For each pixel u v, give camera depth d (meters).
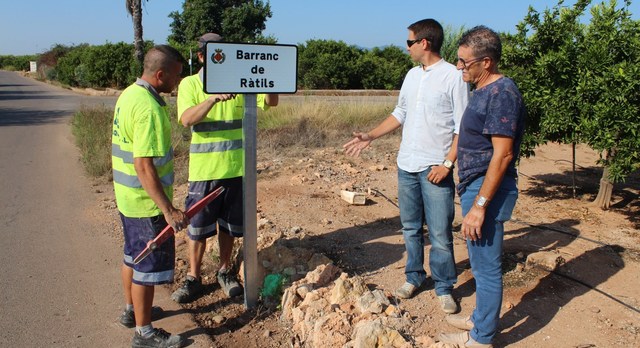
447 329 3.42
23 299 4.07
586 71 5.22
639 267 4.25
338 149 9.23
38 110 17.95
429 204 3.55
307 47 29.70
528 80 5.58
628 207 5.87
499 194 2.94
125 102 3.14
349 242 4.90
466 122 3.00
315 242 4.86
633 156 5.00
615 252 4.52
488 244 3.00
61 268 4.64
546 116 5.38
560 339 3.28
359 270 4.31
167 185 3.36
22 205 6.47
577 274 4.12
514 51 5.79
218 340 3.58
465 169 3.05
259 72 3.47
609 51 5.29
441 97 3.44
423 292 3.91
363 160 8.41
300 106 12.27
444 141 3.51
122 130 3.18
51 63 44.28
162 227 3.33
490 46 2.86
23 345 3.46
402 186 3.71
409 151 3.61
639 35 5.17
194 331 3.64
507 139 2.80
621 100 4.87
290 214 5.66
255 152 3.62
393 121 3.89
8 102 21.44
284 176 7.34
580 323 3.45
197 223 4.02
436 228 3.55
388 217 5.63
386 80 28.89
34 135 11.99
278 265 4.33
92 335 3.60
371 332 3.07
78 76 31.08
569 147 9.21
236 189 4.08
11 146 10.49
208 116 3.88
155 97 3.21
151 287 3.35
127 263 3.49
